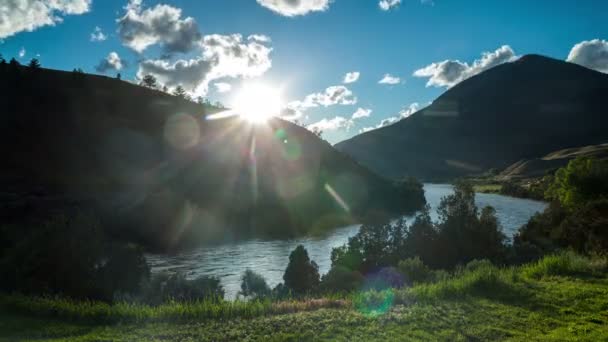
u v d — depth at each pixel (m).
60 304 11.77
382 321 10.11
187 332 9.40
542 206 99.00
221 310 11.20
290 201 98.50
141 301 19.62
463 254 33.44
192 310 11.09
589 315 10.51
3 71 124.69
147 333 9.35
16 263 19.91
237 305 11.69
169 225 69.38
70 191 84.44
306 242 66.44
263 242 66.12
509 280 14.02
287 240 68.25
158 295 20.84
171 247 61.00
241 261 51.84
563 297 11.94
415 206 116.56
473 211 35.66
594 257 18.02
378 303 11.76
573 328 9.65
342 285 24.83
